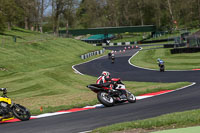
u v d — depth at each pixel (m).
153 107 15.59
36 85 40.03
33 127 11.98
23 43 86.69
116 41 159.75
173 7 176.12
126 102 19.02
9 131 11.48
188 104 15.87
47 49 88.88
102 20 198.38
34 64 65.88
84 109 17.22
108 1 193.00
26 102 21.95
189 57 64.62
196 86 25.75
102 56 92.00
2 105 13.38
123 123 10.71
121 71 52.94
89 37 177.62
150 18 190.50
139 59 72.19
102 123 12.00
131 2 185.62
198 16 169.12
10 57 66.94
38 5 130.38
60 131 10.91
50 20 158.00
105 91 17.20
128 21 195.50
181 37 103.00
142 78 41.84
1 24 99.44
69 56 84.56
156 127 10.04
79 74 52.47
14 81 43.44
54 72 52.06
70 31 149.25
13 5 107.94
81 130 10.90
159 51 86.12
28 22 148.12
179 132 9.12
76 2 142.12
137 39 158.38
